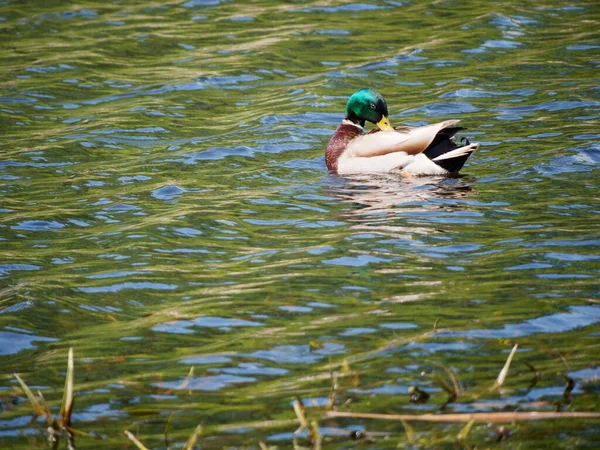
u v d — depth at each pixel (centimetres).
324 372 880
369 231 1269
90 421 814
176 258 1212
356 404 815
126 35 2483
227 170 1608
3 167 1642
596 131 1681
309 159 1666
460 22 2483
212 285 1115
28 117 1933
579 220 1264
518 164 1537
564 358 877
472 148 1486
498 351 899
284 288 1090
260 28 2519
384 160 1544
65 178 1584
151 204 1441
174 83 2123
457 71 2125
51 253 1250
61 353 954
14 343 980
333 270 1138
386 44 2345
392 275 1109
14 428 806
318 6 2695
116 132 1830
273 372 887
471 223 1277
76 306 1069
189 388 865
